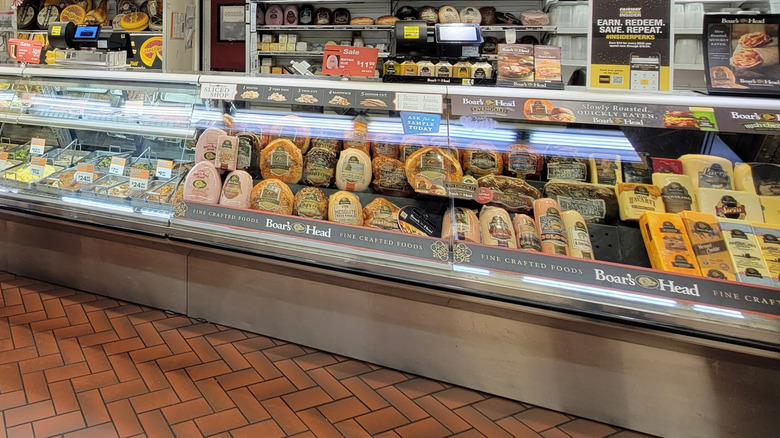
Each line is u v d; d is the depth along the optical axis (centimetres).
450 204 195
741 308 144
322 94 191
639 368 165
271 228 196
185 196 211
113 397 174
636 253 175
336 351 209
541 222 180
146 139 254
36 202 234
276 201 203
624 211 179
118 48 271
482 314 182
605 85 185
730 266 153
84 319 227
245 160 218
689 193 175
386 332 199
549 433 167
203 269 226
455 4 533
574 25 470
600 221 183
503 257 170
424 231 190
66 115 243
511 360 181
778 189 167
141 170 235
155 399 175
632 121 162
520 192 192
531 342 177
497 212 185
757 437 157
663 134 189
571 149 196
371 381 193
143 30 514
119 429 159
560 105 170
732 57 165
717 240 160
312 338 212
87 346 205
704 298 148
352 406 177
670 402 163
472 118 193
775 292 145
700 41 424
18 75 241
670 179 179
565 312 158
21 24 551
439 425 169
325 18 538
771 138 169
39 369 188
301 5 546
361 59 206
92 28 274
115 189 233
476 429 168
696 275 153
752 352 142
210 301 228
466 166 201
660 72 180
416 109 182
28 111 249
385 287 194
